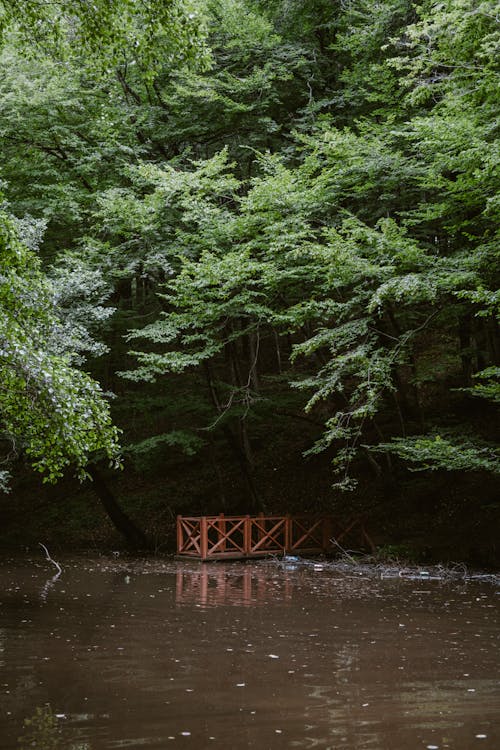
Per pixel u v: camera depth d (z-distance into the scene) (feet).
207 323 52.54
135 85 58.70
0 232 24.06
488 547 52.80
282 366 89.61
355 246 44.32
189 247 54.19
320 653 25.43
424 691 20.54
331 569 53.06
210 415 64.90
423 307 55.16
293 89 62.54
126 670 22.77
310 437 77.92
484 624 31.22
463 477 63.52
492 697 19.95
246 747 15.89
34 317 27.84
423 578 48.06
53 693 20.11
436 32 41.01
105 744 15.99
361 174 48.73
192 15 27.55
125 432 74.43
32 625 30.40
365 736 16.69
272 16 62.39
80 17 27.91
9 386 25.70
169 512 75.61
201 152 64.90
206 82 54.90
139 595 39.42
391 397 69.46
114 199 51.47
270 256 47.21
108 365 66.85
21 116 54.44
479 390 42.80
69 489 87.30
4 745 15.87
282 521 61.31
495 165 36.99
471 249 46.01
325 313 48.26
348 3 59.72
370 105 58.65
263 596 39.32
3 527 82.84
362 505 66.49
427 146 43.65
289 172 49.37
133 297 71.77
